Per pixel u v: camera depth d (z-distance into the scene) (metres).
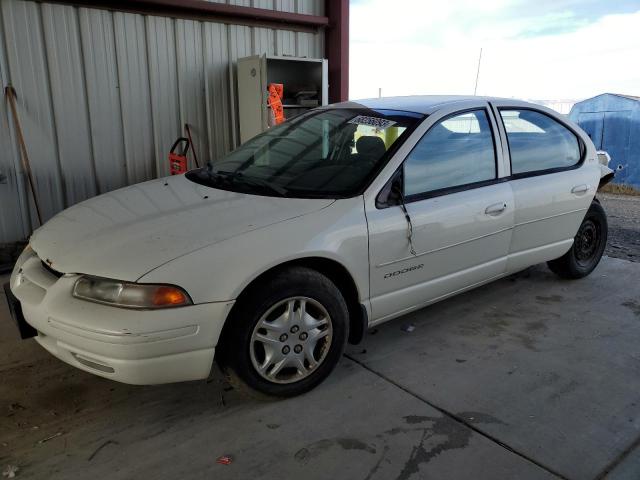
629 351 3.35
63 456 2.34
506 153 3.64
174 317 2.30
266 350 2.62
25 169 5.16
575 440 2.47
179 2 5.64
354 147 3.24
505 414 2.66
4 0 4.82
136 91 5.68
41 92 5.13
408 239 3.02
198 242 2.45
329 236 2.71
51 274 2.58
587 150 4.30
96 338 2.26
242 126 6.31
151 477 2.21
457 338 3.50
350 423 2.58
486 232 3.46
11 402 2.75
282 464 2.29
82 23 5.23
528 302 4.12
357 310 2.97
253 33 6.38
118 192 3.38
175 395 2.83
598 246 4.67
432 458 2.33
